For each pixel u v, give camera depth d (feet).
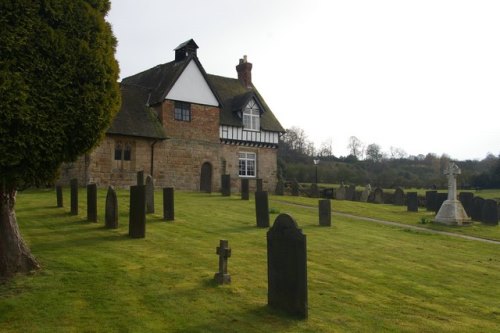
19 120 24.82
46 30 26.32
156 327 22.40
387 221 69.51
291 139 278.67
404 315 25.55
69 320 23.04
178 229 48.62
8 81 24.31
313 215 69.21
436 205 82.07
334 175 206.49
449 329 23.71
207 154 110.42
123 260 34.42
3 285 27.66
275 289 25.38
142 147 98.07
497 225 69.62
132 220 43.16
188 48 110.63
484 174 189.78
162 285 28.86
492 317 26.16
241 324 23.02
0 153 24.63
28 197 68.64
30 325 22.35
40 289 27.27
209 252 38.52
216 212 63.67
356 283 31.65
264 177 124.26
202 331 22.02
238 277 31.27
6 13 25.00
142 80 118.62
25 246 30.86
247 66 137.90
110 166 92.48
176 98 105.40
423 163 292.20
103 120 29.58
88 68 28.14
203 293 27.58
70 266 31.99
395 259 40.45
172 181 103.30
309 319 23.97
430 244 49.96
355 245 46.01
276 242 25.49
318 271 34.45
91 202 50.85
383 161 296.51
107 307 24.89
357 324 23.67
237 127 118.93
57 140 26.81
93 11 29.17
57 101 26.68
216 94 112.88
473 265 40.04
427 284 32.55
